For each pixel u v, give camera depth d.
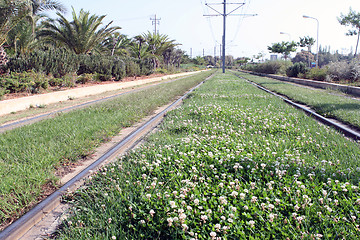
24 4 14.09
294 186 3.28
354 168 3.99
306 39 45.28
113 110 9.66
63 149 5.17
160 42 45.66
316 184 3.38
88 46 26.80
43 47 24.17
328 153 4.72
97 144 5.85
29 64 16.64
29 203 3.43
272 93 15.71
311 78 27.44
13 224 2.96
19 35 20.17
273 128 6.38
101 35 26.95
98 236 2.62
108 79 25.97
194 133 6.16
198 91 16.02
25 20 16.05
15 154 4.88
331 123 7.75
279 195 3.13
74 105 12.75
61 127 6.88
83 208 3.20
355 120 7.73
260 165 3.89
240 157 4.21
